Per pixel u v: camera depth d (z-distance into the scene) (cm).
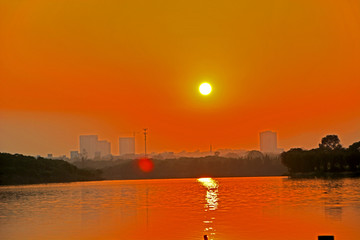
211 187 18525
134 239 6200
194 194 14475
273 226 6900
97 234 6725
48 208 10875
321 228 6606
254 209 9319
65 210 10294
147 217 8494
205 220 7750
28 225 7819
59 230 7175
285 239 5891
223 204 10656
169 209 9825
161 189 17862
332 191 13488
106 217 8706
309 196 12038
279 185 17988
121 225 7538
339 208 8956
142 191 16825
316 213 8288
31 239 6431
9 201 13325
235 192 14875
